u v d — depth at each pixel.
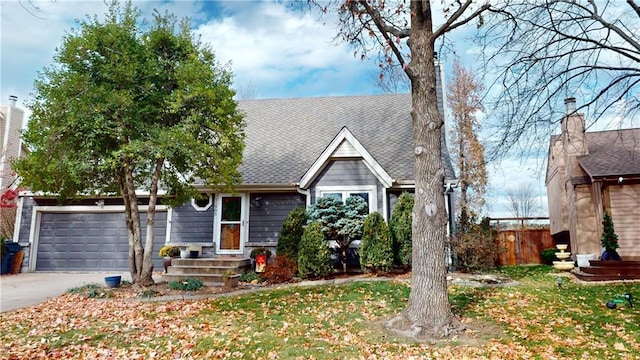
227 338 6.06
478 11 6.58
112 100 9.09
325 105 17.62
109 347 5.89
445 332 5.89
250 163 14.37
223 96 10.33
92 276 13.25
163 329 6.64
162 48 10.45
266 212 13.54
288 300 8.42
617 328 6.25
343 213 11.52
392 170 13.04
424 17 6.77
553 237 16.92
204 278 11.48
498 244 14.56
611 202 13.22
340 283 10.18
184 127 9.70
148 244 10.38
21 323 7.28
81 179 10.02
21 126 20.64
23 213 14.72
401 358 5.12
